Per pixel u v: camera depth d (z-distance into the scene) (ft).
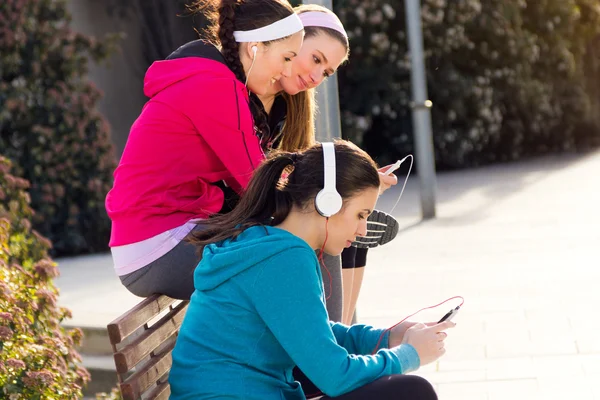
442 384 18.97
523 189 47.80
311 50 13.58
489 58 61.87
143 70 56.65
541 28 65.87
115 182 12.41
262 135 13.37
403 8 57.93
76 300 28.76
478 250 32.60
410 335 10.37
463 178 55.52
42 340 15.70
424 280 28.60
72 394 15.33
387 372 9.81
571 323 22.57
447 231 37.11
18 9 40.09
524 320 23.21
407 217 41.78
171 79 12.24
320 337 9.41
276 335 9.44
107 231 41.45
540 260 30.07
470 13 58.59
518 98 63.31
